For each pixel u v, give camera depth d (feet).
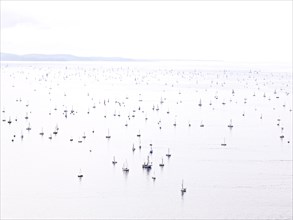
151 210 552.82
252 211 549.13
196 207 561.84
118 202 576.61
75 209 555.28
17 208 557.74
